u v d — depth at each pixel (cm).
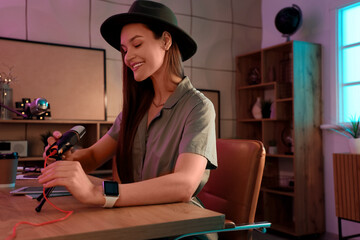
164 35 117
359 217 294
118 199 83
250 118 443
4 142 302
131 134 127
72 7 356
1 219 74
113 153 147
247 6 457
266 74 402
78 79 353
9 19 328
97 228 66
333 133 362
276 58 410
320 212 365
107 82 371
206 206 140
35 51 335
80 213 79
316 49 375
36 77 335
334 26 363
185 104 119
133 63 114
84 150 140
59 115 343
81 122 326
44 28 342
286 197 402
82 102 354
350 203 302
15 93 326
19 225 68
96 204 82
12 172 125
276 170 420
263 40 461
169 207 84
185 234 75
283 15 380
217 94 430
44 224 69
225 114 438
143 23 112
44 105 159
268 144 401
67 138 98
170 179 90
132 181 126
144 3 118
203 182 117
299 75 361
